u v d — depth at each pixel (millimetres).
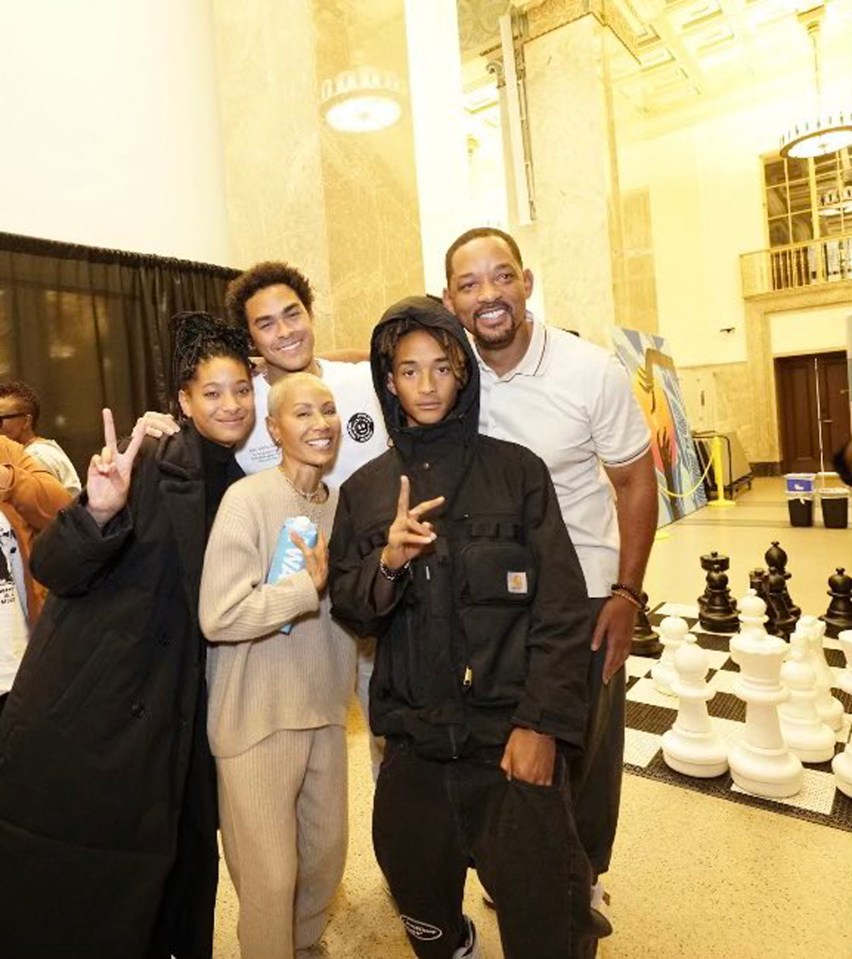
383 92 4418
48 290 3744
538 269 8547
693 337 13148
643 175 9047
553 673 1207
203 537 1421
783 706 2625
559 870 1192
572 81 7945
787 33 10703
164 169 4410
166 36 4469
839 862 1973
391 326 1379
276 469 1578
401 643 1319
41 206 3830
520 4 8078
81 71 4035
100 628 1342
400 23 4555
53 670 1333
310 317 1926
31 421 2678
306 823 1610
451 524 1320
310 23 4102
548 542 1294
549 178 8133
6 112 3711
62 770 1304
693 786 2436
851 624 3646
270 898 1401
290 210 4273
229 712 1430
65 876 1302
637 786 2461
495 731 1244
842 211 12008
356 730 3121
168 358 4223
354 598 1289
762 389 12828
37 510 2055
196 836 1522
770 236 12664
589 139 7875
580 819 1616
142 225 4281
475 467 1365
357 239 4242
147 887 1335
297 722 1470
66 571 1277
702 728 2512
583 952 1207
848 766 2262
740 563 5891
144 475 1422
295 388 1501
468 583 1250
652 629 3881
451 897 1351
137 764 1334
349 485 1459
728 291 12969
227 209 4719
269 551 1471
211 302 4488
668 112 12977
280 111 4285
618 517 1641
